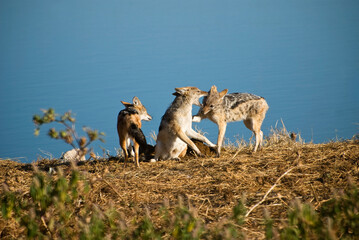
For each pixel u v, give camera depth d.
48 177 12.57
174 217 11.39
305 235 10.69
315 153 19.77
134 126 20.22
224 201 15.04
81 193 14.43
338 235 11.58
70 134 11.27
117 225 13.09
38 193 11.57
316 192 15.36
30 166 21.92
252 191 15.80
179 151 23.47
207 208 14.39
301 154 19.75
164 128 22.81
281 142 24.89
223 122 23.50
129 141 23.30
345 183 15.92
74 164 11.95
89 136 11.31
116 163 21.23
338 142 22.20
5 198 12.43
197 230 10.52
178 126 22.42
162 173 18.30
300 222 10.95
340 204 11.48
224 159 20.20
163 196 15.69
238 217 12.27
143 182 17.06
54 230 12.26
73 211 13.47
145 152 23.19
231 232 11.22
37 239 12.13
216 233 11.05
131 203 14.58
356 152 19.34
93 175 17.31
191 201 15.11
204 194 15.74
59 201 11.60
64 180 11.59
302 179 16.66
